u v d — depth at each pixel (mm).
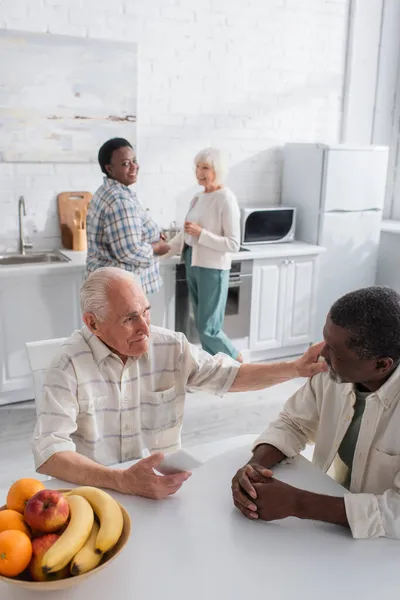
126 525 1037
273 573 1031
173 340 1607
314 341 4285
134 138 3746
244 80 4074
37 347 1733
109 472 1267
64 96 3490
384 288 1188
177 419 1665
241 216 3918
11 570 913
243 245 3977
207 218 3389
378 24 4465
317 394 1480
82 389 1450
